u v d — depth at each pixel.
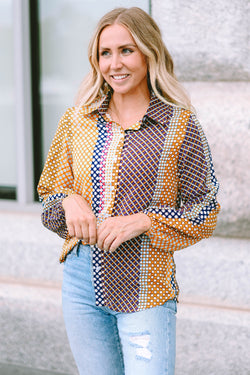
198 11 2.92
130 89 1.80
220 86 2.97
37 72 3.73
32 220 3.58
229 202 2.91
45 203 1.89
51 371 3.14
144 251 1.77
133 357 1.77
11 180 3.91
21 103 3.71
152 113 1.77
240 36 2.88
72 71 3.66
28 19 3.68
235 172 2.88
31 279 3.32
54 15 3.64
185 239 1.78
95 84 1.86
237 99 2.90
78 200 1.79
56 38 3.66
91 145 1.81
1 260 3.38
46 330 3.12
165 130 1.76
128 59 1.76
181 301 2.99
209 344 2.83
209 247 2.99
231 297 2.91
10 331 3.20
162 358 1.76
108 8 3.49
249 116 2.85
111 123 1.83
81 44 3.61
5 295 3.19
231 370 2.81
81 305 1.84
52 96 3.73
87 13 3.56
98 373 1.87
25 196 3.76
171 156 1.75
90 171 1.79
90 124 1.85
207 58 2.94
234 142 2.86
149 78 1.90
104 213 1.77
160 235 1.74
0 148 3.91
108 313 1.86
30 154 3.78
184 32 2.95
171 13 2.96
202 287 2.95
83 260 1.83
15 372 3.12
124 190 1.76
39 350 3.15
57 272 3.27
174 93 1.80
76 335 1.87
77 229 1.75
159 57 1.79
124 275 1.78
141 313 1.77
